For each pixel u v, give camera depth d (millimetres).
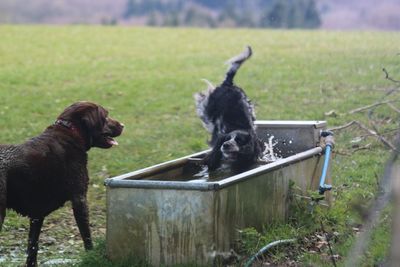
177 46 29547
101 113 7949
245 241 7258
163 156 13609
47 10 74938
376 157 11883
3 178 7055
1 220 7043
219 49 28156
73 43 30922
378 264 6680
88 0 79875
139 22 73000
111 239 7309
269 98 18219
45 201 7555
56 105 18438
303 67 22203
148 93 19781
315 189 8820
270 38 31328
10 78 21922
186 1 81125
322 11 52844
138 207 7160
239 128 9508
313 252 7461
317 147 9000
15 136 15312
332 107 16562
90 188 11469
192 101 18562
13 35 33656
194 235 6945
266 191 7762
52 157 7457
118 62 25328
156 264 7125
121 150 14047
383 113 15086
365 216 4957
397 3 37594
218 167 9039
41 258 8172
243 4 69812
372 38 28844
